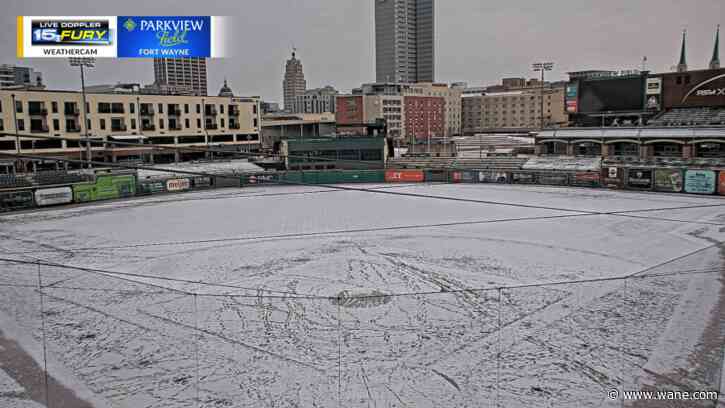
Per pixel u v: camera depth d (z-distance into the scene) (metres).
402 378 13.26
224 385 13.18
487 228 35.84
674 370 13.03
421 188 60.03
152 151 78.56
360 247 30.50
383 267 26.00
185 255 29.16
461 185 62.44
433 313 17.75
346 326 16.75
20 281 22.36
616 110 77.94
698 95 72.62
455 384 12.93
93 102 72.25
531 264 26.23
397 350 14.89
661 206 43.91
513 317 16.98
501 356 14.27
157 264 27.28
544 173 60.31
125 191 55.41
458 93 152.50
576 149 79.25
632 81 76.44
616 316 16.47
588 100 79.94
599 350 14.30
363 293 21.44
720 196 49.34
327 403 12.25
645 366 13.30
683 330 15.09
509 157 77.38
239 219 41.22
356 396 12.50
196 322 16.53
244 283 23.42
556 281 23.05
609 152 75.75
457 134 152.00
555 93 144.38
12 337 16.12
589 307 17.44
